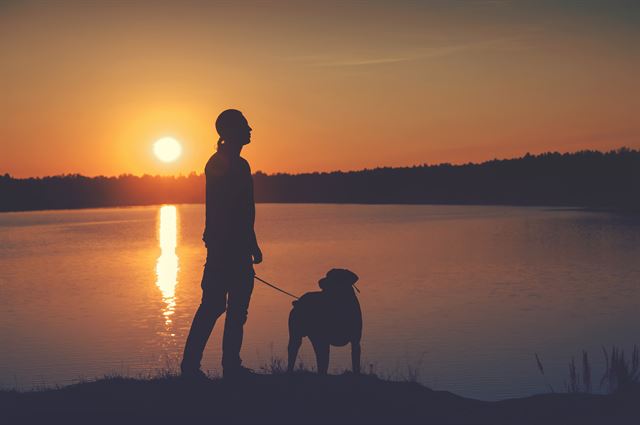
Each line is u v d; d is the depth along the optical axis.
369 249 108.94
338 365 28.64
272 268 82.44
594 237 135.75
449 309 53.50
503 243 121.75
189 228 190.00
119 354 35.38
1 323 48.31
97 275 81.06
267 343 35.44
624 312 52.09
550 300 59.25
